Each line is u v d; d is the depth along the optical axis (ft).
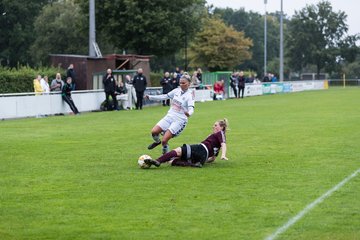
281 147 96.07
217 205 55.52
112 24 300.81
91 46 221.25
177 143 102.58
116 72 217.15
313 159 83.46
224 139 77.82
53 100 175.52
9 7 442.50
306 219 50.62
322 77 595.88
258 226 48.57
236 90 288.71
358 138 108.17
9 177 69.97
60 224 49.42
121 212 53.16
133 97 203.92
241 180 67.67
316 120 147.23
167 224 49.24
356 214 52.31
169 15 304.50
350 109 188.75
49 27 418.10
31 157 85.87
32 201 57.47
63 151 92.12
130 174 71.56
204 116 162.71
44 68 223.30
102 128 129.08
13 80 204.95
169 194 60.34
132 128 128.67
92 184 65.62
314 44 575.38
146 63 243.19
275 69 636.07
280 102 238.07
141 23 299.38
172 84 214.90
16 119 158.30
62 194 60.54
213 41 431.43
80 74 218.38
